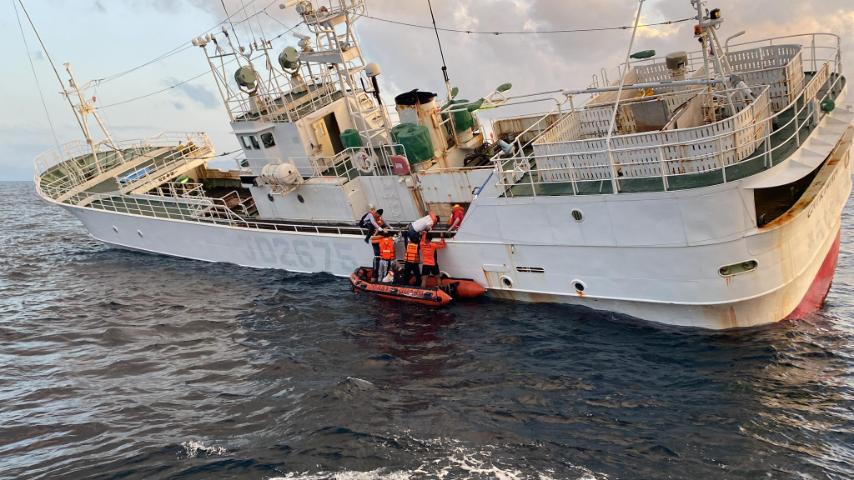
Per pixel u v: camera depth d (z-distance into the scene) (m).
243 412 13.04
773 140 14.41
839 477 9.82
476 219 16.52
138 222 25.03
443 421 12.04
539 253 15.94
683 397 12.28
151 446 11.95
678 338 14.52
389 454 11.11
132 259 25.78
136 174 27.33
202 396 13.93
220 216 24.17
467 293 17.41
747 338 14.21
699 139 13.19
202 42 21.38
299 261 21.05
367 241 18.53
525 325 15.83
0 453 12.09
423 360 14.66
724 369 13.10
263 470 10.93
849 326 14.77
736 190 13.05
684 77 16.92
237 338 17.02
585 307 16.19
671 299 14.62
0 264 27.34
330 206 20.25
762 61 16.69
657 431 11.27
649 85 14.43
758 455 10.42
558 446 11.03
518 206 15.58
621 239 14.52
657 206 13.73
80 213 26.72
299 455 11.27
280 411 12.91
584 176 15.05
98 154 30.64
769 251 13.60
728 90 13.78
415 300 17.56
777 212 14.23
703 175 13.60
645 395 12.45
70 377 15.41
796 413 11.50
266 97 22.02
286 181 20.03
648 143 13.95
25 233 34.94
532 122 19.95
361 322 17.08
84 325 19.06
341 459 11.06
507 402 12.57
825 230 15.16
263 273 21.84
